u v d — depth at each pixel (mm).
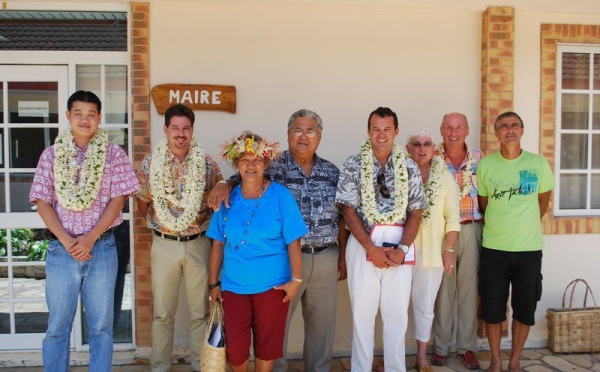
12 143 4172
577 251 4488
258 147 3045
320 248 3469
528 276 3648
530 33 4422
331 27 4262
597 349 4227
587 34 4457
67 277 3047
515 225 3625
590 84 4578
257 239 3070
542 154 4453
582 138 4621
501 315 3715
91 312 3139
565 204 4621
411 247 3354
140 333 4117
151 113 4117
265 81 4215
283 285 3104
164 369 3711
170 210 3492
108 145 3174
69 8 4082
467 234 3896
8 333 4211
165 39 4117
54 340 3080
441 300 3988
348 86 4293
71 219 3033
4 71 4145
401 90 4344
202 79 4160
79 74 4199
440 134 4387
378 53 4312
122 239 4211
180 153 3559
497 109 4328
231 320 3062
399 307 3365
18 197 4188
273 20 4211
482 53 4375
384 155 3443
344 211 3436
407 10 4305
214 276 3266
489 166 3770
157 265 3570
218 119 4180
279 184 3291
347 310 4297
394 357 3408
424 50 4352
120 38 4188
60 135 3115
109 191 3133
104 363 3156
